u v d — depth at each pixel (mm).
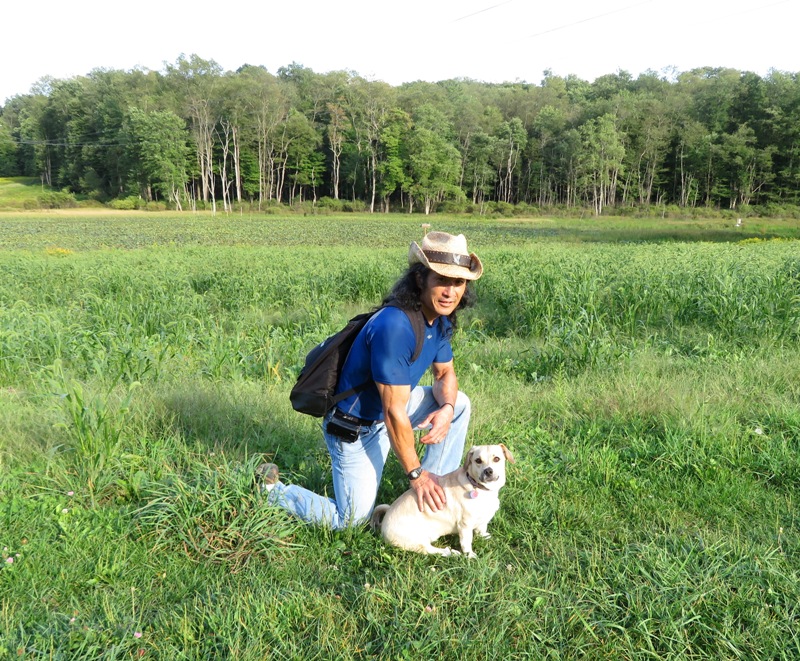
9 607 2684
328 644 2469
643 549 3104
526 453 4449
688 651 2463
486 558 3088
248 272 14641
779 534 3305
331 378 3061
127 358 6332
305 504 3414
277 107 96500
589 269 11680
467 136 97938
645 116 91438
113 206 93750
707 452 4363
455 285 2908
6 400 5531
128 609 2699
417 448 4168
